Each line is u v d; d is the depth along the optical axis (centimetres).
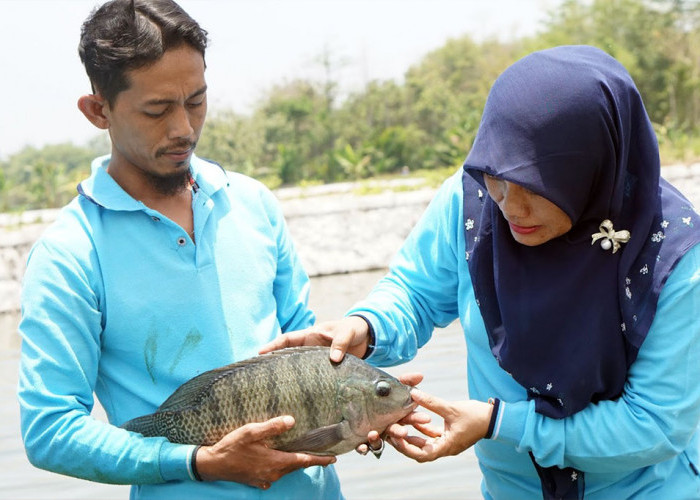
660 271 292
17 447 678
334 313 1394
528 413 304
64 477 602
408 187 2683
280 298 343
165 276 303
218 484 299
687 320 292
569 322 299
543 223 291
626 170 299
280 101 7469
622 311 295
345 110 7662
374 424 301
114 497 558
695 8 6506
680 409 294
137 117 287
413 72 7944
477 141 298
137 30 280
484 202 322
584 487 319
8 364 1056
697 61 6344
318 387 297
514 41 8081
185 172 305
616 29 6619
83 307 293
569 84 282
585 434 299
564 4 7244
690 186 2242
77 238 298
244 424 292
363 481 561
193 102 294
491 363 328
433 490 538
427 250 351
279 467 286
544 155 282
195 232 310
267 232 330
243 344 312
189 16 291
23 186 4759
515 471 333
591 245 297
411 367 831
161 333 302
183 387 296
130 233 303
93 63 288
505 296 308
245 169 5775
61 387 290
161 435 295
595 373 298
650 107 6106
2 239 2103
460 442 307
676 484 322
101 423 292
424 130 7456
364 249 2277
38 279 294
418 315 355
